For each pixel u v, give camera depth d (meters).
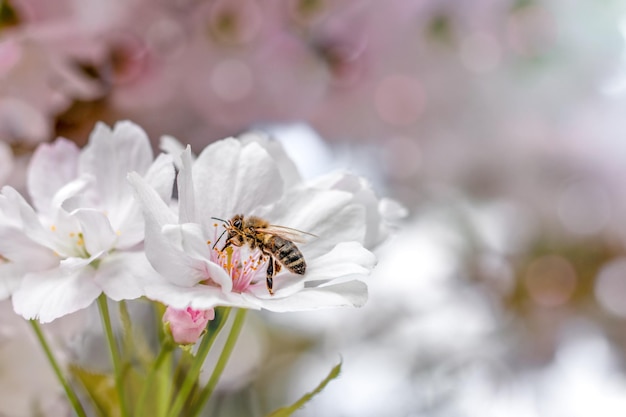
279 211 0.21
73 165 0.22
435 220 0.40
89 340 0.24
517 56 0.40
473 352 0.36
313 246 0.21
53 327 0.24
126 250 0.21
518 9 0.39
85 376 0.22
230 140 0.21
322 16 0.34
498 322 0.39
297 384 0.33
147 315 0.23
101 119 0.31
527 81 0.41
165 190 0.21
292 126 0.37
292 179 0.22
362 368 0.34
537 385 0.38
